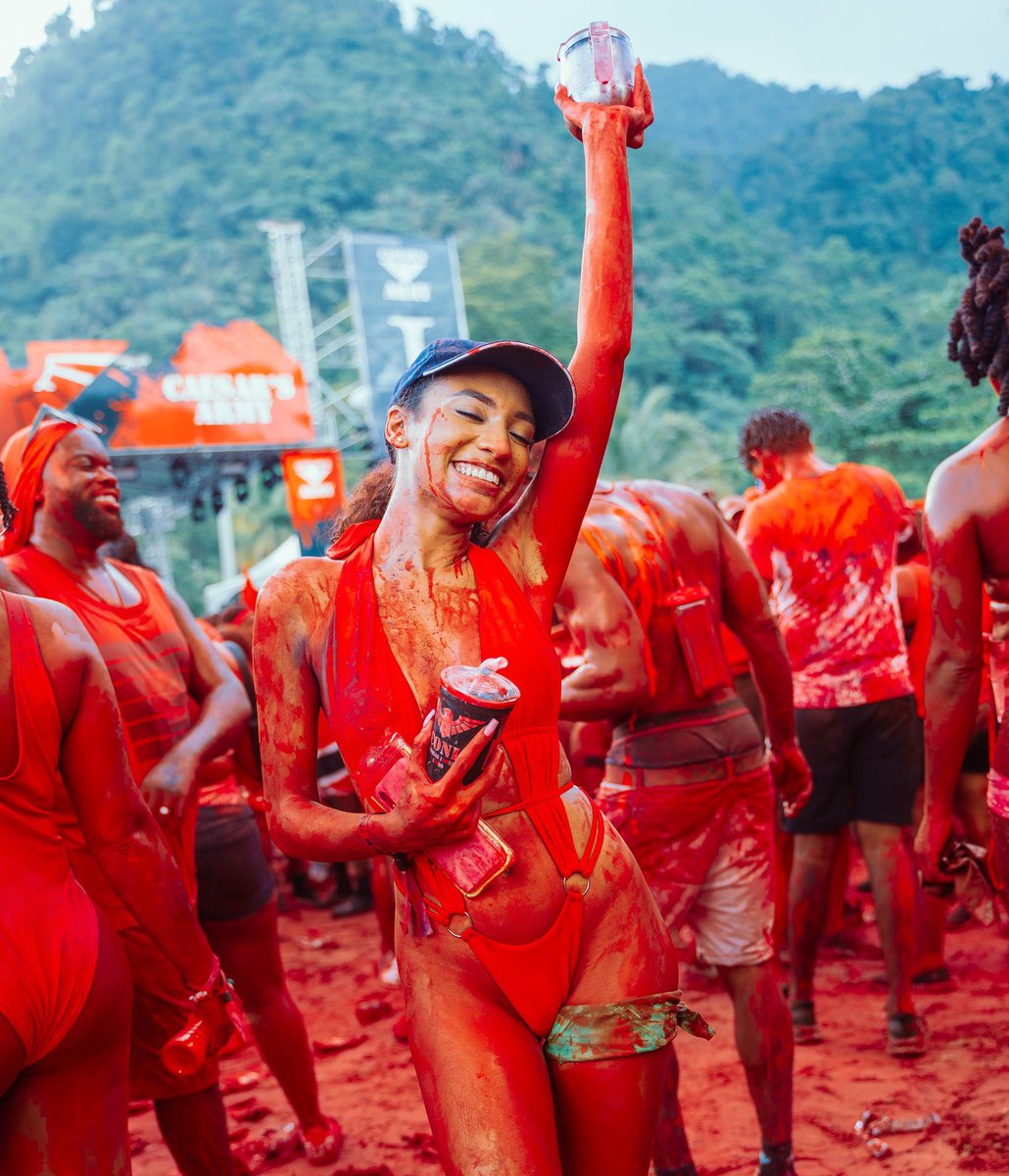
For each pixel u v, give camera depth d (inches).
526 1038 89.2
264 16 7775.6
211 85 7509.8
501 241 3764.8
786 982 222.2
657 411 2171.5
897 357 3051.2
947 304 2005.4
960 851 134.3
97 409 583.5
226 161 6274.6
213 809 156.3
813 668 194.9
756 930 145.5
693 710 147.0
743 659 233.0
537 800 91.9
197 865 154.0
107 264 5172.2
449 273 1207.6
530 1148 84.2
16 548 143.9
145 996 130.4
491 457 91.2
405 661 91.7
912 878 188.4
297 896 361.4
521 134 6456.7
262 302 4845.0
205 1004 115.0
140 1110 200.8
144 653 145.1
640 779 147.6
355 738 91.3
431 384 93.0
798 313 4847.4
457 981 89.4
